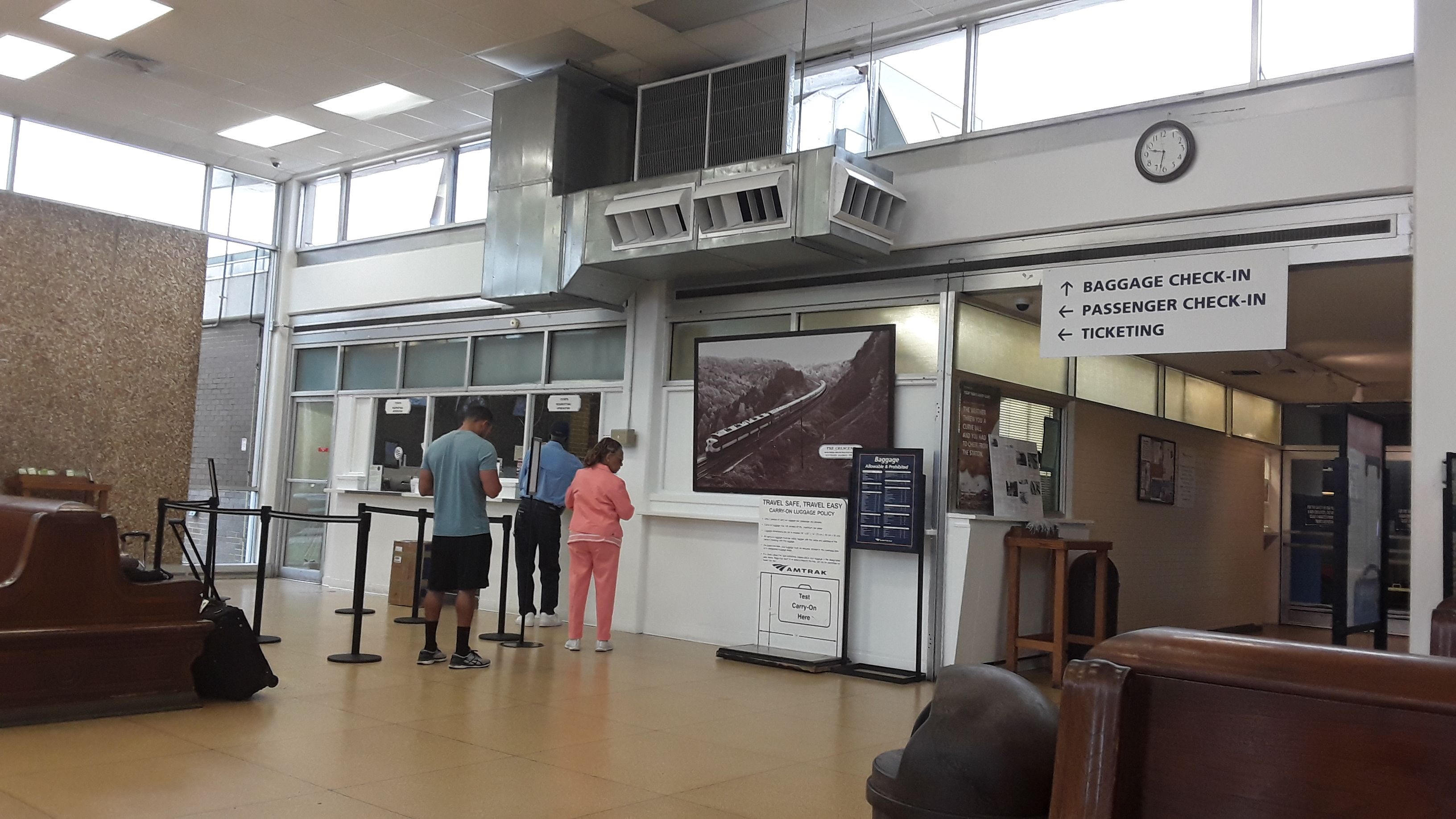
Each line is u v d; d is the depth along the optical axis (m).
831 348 7.84
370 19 8.27
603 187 8.43
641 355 9.12
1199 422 10.74
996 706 2.40
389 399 11.36
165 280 11.23
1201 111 6.48
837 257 7.75
